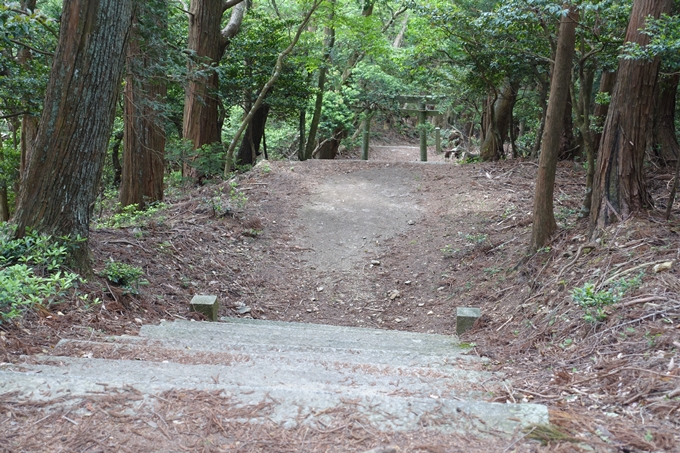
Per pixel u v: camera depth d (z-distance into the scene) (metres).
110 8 4.94
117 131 15.41
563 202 9.49
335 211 10.75
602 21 6.95
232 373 3.21
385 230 9.96
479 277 7.57
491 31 8.32
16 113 8.36
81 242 5.29
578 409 2.68
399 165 13.56
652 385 2.81
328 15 15.37
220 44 13.69
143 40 8.38
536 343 4.46
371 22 15.61
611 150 5.95
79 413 2.36
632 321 3.87
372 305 7.63
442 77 14.88
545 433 2.27
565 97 6.49
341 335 5.45
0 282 3.77
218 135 14.73
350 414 2.40
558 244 6.60
